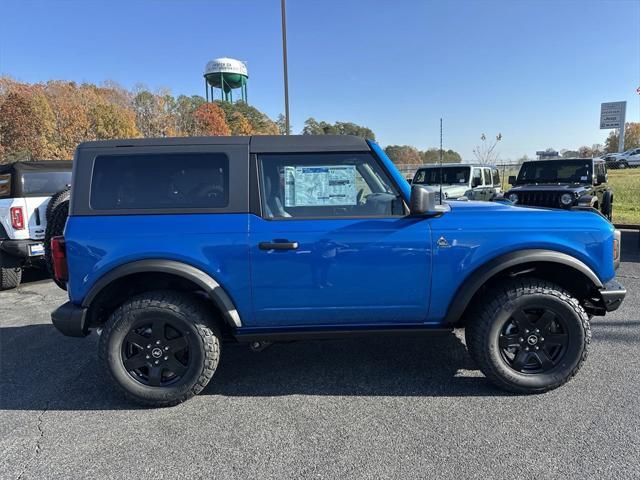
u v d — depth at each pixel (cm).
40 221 655
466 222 312
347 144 318
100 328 337
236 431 288
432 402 316
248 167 312
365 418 298
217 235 304
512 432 276
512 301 310
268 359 398
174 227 304
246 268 306
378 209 317
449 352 403
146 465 255
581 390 324
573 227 314
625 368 355
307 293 312
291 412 309
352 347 420
